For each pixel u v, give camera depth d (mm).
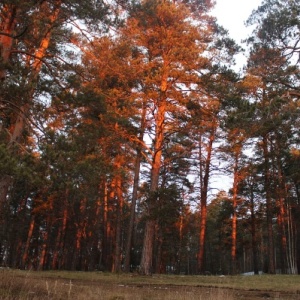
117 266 26109
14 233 42156
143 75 19078
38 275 16266
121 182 27062
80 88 12914
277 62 17234
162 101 20312
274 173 31719
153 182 20812
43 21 12602
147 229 20344
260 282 16719
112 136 19062
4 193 12242
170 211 19844
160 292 11125
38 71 12742
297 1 16828
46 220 41594
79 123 14430
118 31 14203
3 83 10586
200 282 16453
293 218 39031
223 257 69250
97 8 12641
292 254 33281
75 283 13602
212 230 49156
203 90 19938
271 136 26484
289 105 13086
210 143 27625
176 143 25969
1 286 8695
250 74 17656
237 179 32781
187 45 20281
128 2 14289
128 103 18641
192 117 20391
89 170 12352
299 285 15070
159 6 19391
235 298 10367
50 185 9953
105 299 8523
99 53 15180
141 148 21156
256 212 37969
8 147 9680
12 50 12375
